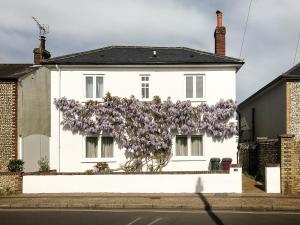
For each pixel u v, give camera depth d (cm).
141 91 2212
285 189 1703
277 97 2362
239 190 1753
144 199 1592
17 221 1198
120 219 1220
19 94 2058
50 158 2200
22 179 1820
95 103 2195
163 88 2206
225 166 2078
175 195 1700
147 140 2170
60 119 2209
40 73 2202
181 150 2200
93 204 1483
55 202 1531
